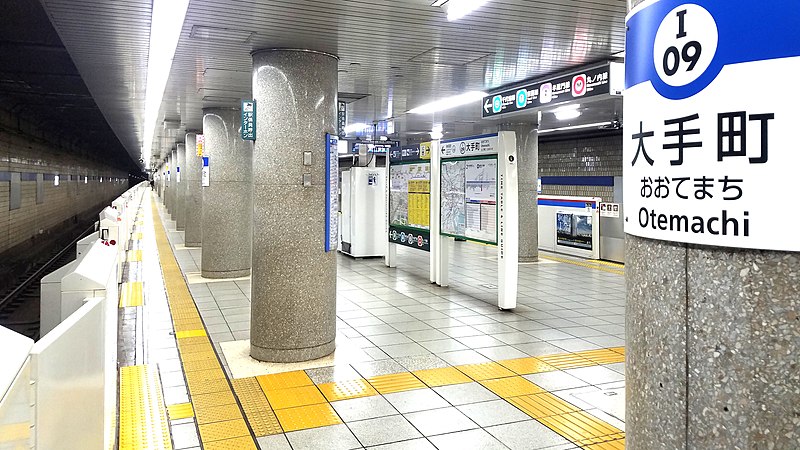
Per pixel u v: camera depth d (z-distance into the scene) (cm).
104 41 557
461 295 882
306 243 550
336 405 443
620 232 1268
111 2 443
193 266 1173
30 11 711
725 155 136
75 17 481
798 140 126
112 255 378
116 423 403
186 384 488
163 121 1315
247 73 704
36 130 1838
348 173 1341
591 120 1208
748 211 132
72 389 199
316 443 379
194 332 657
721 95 136
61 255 1727
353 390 474
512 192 764
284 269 546
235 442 379
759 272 133
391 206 1152
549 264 1247
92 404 241
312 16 478
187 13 466
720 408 140
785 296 130
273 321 546
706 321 142
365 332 659
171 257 1308
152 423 406
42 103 1462
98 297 285
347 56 631
